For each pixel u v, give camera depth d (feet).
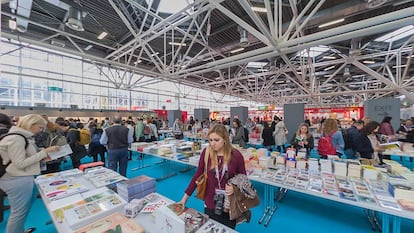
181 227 3.32
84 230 3.66
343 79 42.78
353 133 10.53
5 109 24.89
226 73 39.60
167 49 24.71
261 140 22.25
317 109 39.93
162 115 48.47
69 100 35.12
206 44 19.72
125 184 5.63
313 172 8.41
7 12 14.06
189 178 13.92
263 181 7.66
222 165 4.60
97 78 39.22
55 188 5.96
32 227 7.70
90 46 23.99
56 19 16.53
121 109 42.70
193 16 13.35
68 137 12.94
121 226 3.77
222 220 4.69
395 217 6.10
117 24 17.57
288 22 15.71
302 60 26.63
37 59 30.17
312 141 11.89
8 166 5.38
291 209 9.15
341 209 9.11
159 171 15.58
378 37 19.86
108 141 11.23
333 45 21.74
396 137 16.52
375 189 6.46
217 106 85.10
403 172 7.18
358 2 12.85
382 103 22.84
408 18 9.27
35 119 6.00
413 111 29.84
